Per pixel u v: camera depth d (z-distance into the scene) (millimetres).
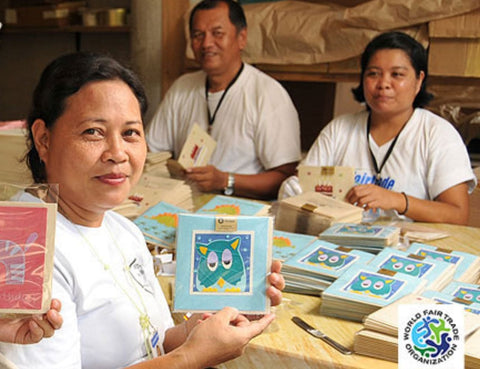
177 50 4238
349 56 3457
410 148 2729
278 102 3387
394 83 2621
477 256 1948
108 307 1131
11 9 5414
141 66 4320
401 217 2596
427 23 3221
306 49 3582
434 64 3252
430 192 2711
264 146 3383
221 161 3494
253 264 1321
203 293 1309
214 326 1135
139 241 1340
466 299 1580
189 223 1326
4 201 964
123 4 5316
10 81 6316
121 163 1099
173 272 1865
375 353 1349
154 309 1270
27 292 944
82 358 1124
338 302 1546
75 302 1093
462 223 2623
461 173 2643
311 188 2535
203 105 3535
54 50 5918
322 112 4582
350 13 3375
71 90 1081
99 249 1179
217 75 3422
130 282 1217
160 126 3707
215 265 1320
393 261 1781
